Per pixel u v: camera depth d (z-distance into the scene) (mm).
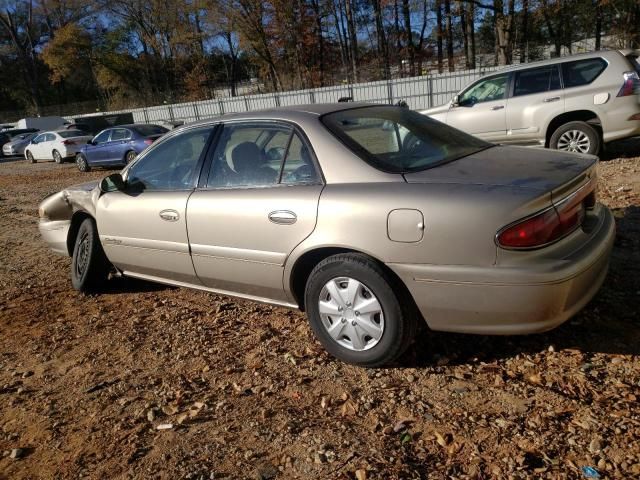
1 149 29594
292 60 46125
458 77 26719
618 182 7348
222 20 45719
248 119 4016
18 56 63750
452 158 3527
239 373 3576
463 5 34500
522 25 34344
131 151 16766
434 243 3000
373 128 3744
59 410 3363
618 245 4895
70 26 57562
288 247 3539
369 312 3268
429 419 2881
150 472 2705
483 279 2912
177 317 4590
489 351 3461
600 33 35062
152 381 3586
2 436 3146
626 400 2828
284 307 3896
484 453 2584
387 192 3178
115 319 4691
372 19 45688
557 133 8859
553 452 2533
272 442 2842
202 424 3061
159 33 56656
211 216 3963
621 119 8406
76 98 69000
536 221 2857
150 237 4477
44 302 5309
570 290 2908
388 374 3346
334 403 3129
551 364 3240
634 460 2426
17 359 4125
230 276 4004
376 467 2566
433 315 3137
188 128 4418
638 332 3447
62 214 5660
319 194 3402
